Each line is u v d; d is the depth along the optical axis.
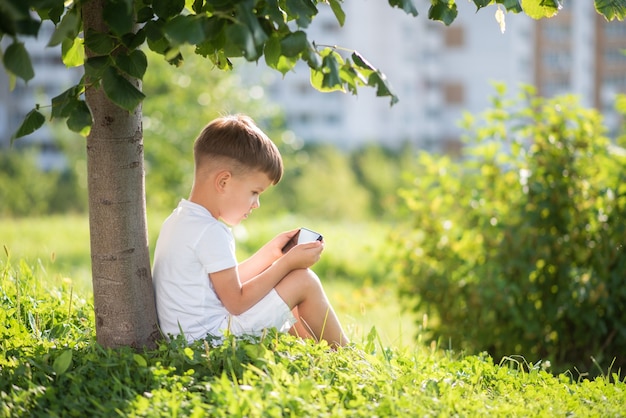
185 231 2.92
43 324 3.36
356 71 2.79
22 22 2.16
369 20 40.50
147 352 2.84
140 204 2.92
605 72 39.03
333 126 41.81
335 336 3.11
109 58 2.54
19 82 37.22
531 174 4.96
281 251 3.34
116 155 2.83
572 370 4.77
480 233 5.12
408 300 5.63
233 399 2.38
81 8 2.68
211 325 2.94
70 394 2.56
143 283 2.92
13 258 5.04
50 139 37.44
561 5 2.98
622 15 2.99
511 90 39.44
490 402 2.77
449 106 42.22
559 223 4.90
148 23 2.62
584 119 4.96
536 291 4.84
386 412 2.48
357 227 14.73
